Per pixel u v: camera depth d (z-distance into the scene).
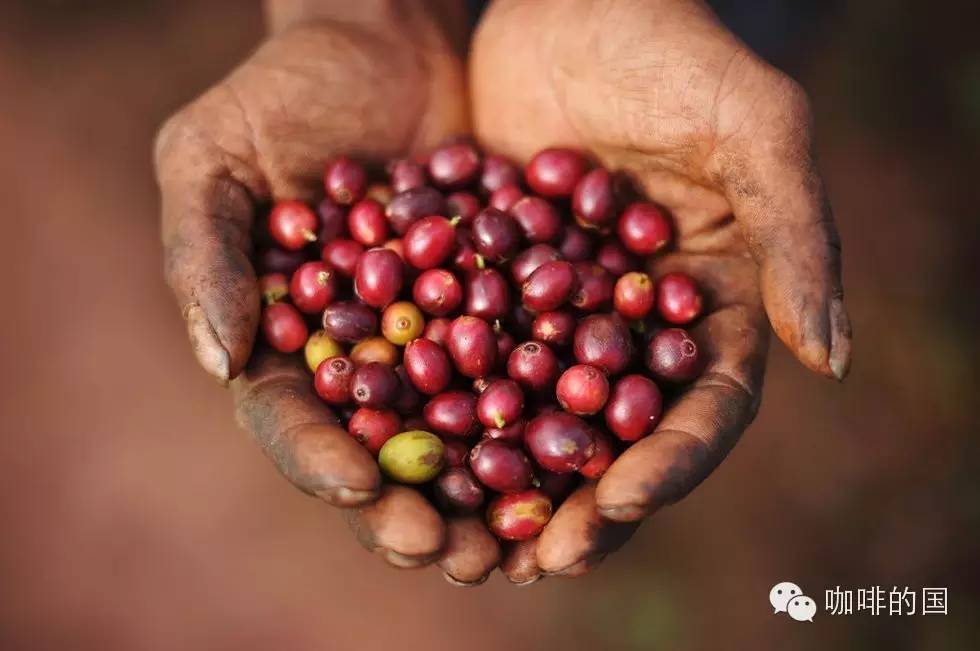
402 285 0.39
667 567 0.53
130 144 0.64
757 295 0.39
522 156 0.46
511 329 0.40
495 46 0.46
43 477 0.55
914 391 0.56
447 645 0.53
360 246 0.41
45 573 0.53
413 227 0.40
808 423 0.56
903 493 0.54
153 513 0.54
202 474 0.55
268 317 0.39
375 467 0.34
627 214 0.41
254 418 0.36
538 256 0.40
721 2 0.63
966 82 0.63
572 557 0.34
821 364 0.36
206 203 0.41
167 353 0.58
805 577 0.53
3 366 0.57
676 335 0.38
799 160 0.37
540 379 0.38
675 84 0.39
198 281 0.38
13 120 0.64
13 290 0.59
